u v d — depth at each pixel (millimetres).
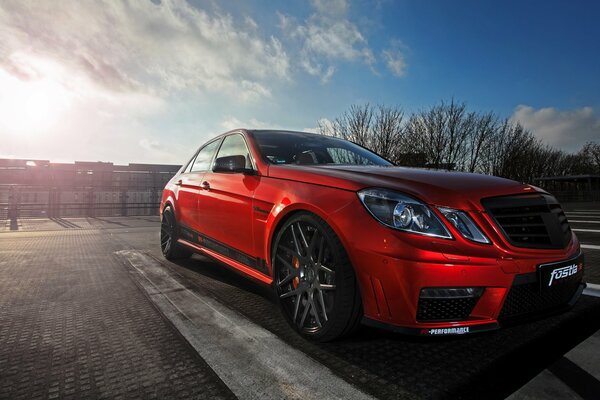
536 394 1461
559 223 1962
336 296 1820
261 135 3211
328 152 3221
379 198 1778
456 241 1627
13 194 13953
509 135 30531
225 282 3314
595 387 1515
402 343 1961
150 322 2301
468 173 2238
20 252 5152
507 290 1638
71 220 13070
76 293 2967
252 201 2568
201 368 1691
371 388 1517
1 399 1428
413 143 24453
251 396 1458
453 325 1614
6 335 2086
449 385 1539
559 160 50906
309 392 1487
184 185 4023
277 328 2197
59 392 1484
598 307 2561
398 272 1618
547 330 2148
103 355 1828
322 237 1938
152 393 1478
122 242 6312
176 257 4285
